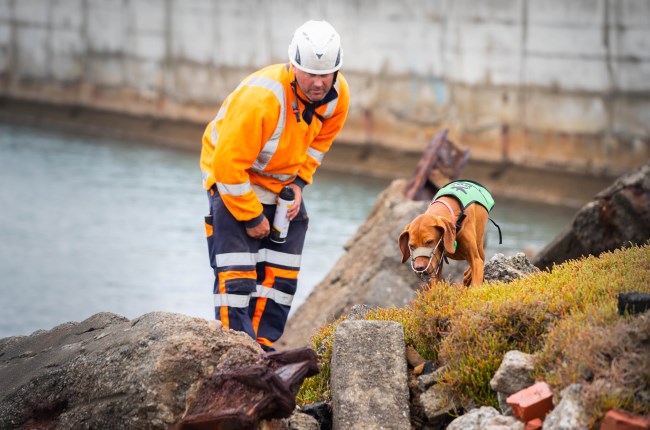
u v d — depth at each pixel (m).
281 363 7.76
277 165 10.03
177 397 7.61
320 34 9.52
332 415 8.64
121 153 43.59
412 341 9.11
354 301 16.27
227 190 9.73
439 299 9.07
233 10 44.28
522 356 7.77
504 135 35.88
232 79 44.75
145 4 47.44
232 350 7.81
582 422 6.78
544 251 15.52
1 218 29.42
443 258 9.88
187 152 44.84
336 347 8.69
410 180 18.86
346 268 17.66
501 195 35.69
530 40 35.03
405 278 16.39
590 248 14.98
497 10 35.72
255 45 43.72
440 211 9.50
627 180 14.65
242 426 7.29
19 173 37.34
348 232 28.17
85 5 49.81
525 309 8.31
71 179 36.44
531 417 7.23
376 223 18.06
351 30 39.78
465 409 8.16
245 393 7.46
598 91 33.62
